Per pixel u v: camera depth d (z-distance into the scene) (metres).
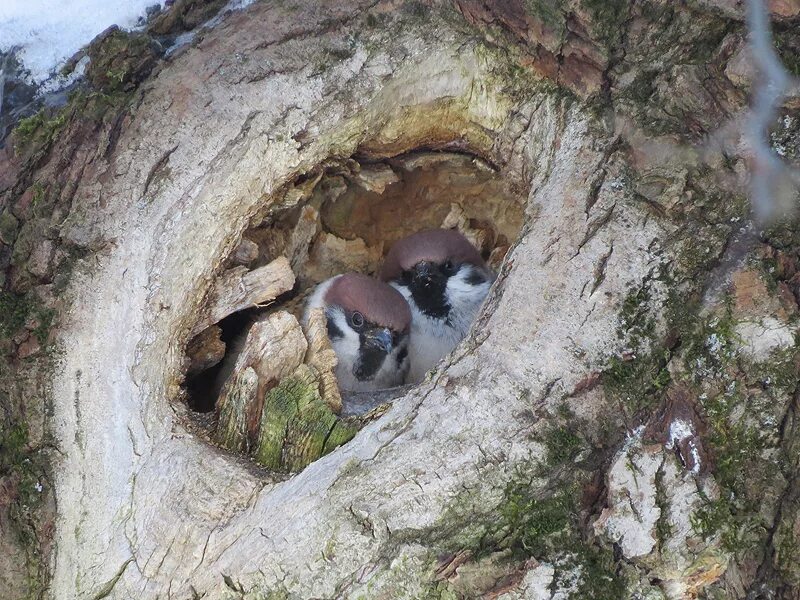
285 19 3.55
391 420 2.92
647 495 2.60
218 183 3.37
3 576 2.94
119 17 3.62
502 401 2.84
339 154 3.75
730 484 2.62
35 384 3.10
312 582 2.70
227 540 2.80
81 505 2.97
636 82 3.19
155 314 3.21
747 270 2.81
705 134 3.02
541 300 2.96
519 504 2.70
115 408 3.08
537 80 3.48
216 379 4.12
